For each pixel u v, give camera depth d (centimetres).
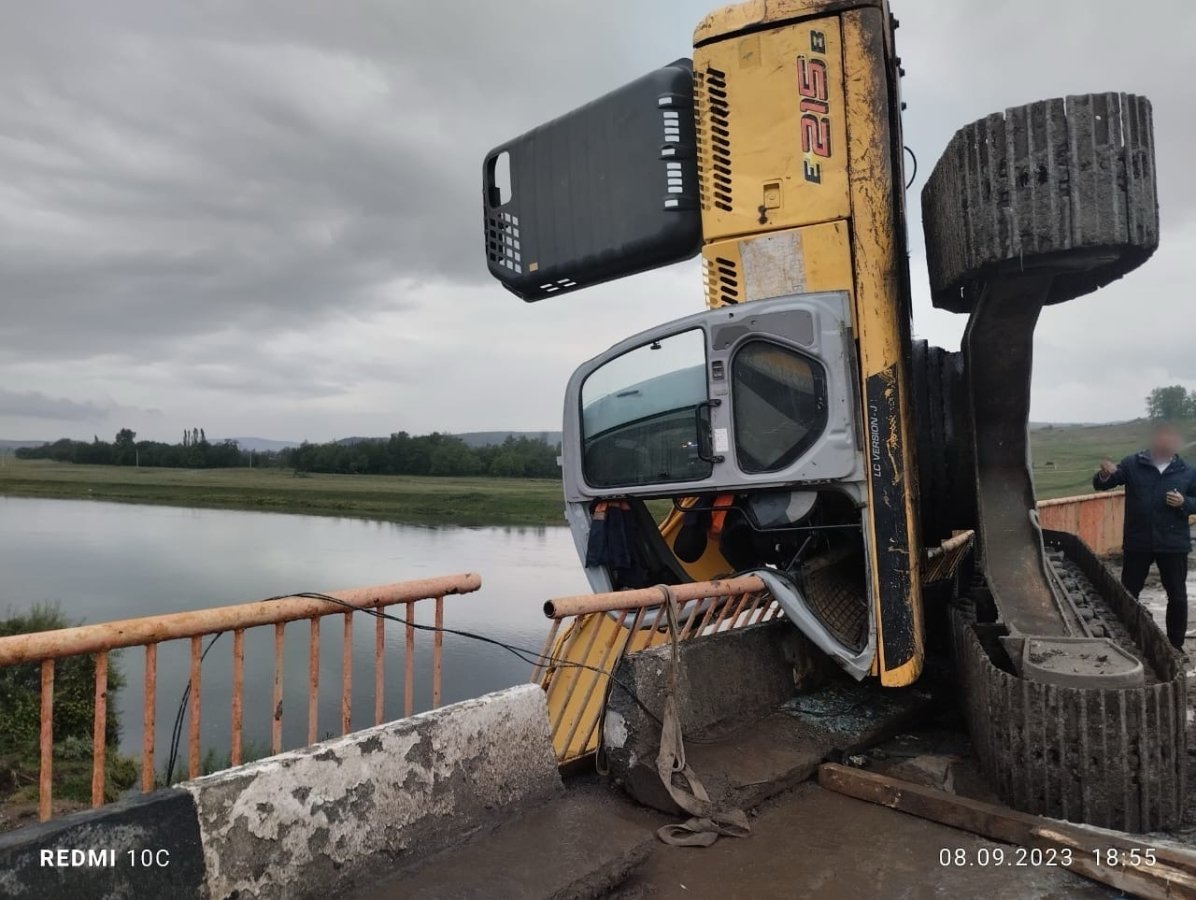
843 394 410
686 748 368
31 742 1103
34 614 2084
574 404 508
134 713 1360
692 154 489
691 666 387
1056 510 1017
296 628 1895
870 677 480
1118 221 360
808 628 418
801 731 406
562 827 306
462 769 299
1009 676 339
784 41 441
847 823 330
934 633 545
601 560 490
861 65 427
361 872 261
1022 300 413
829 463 410
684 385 462
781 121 441
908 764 392
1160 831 313
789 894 278
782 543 467
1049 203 365
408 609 306
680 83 493
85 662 1277
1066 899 270
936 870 291
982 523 462
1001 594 432
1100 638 371
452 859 279
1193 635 664
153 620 232
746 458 434
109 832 213
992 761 350
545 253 546
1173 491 586
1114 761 314
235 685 254
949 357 512
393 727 283
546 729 334
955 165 401
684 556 550
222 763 1148
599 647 451
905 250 463
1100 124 362
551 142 546
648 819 325
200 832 230
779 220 439
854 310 421
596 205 521
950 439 498
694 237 492
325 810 257
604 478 495
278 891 242
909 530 410
